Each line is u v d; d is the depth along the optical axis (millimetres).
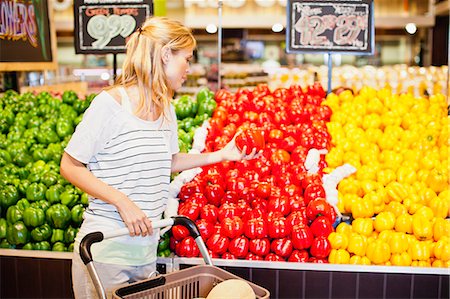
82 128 1939
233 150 2352
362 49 3766
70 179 1945
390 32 8523
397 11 8109
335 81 5121
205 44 8750
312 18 3752
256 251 2637
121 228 1933
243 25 7848
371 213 2824
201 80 7555
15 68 4355
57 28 7891
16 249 2859
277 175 3078
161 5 4852
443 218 2799
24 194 3033
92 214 2059
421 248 2652
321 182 2945
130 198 2016
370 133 3367
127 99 1976
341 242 2627
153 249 2152
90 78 7555
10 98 4121
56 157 3326
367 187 2908
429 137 3348
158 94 1984
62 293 2791
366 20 3740
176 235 2674
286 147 3270
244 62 8703
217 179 2965
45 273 2783
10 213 2941
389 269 2557
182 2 8383
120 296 1809
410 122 3447
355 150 3252
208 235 2662
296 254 2641
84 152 1933
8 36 4258
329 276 2572
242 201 2883
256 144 2334
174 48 1965
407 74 5176
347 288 2578
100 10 3850
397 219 2744
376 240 2676
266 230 2656
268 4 8359
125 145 1967
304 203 2816
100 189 1906
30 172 3230
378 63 8758
